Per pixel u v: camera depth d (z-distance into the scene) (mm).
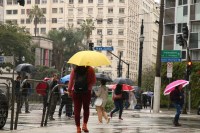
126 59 153250
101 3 154625
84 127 12258
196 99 49250
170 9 59938
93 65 11742
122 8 152750
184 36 35812
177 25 58844
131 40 160250
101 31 154750
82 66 11898
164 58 34344
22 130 13508
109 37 153875
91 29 128625
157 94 33594
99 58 11977
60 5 158375
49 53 99875
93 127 15328
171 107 51719
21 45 65125
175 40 58906
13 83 14234
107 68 153000
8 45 63562
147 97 57844
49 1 158500
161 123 19938
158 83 33625
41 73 77438
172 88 18844
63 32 114625
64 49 114688
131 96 42844
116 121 20000
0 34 62656
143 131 14250
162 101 52250
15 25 67500
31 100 18922
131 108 42812
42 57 96250
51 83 19516
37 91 18844
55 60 113562
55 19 158500
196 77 49781
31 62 71188
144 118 24438
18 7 159750
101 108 18250
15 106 15656
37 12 128625
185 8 57812
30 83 18859
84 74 11867
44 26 158500
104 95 18312
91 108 38125
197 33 55750
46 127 14969
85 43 127812
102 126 16031
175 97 18859
